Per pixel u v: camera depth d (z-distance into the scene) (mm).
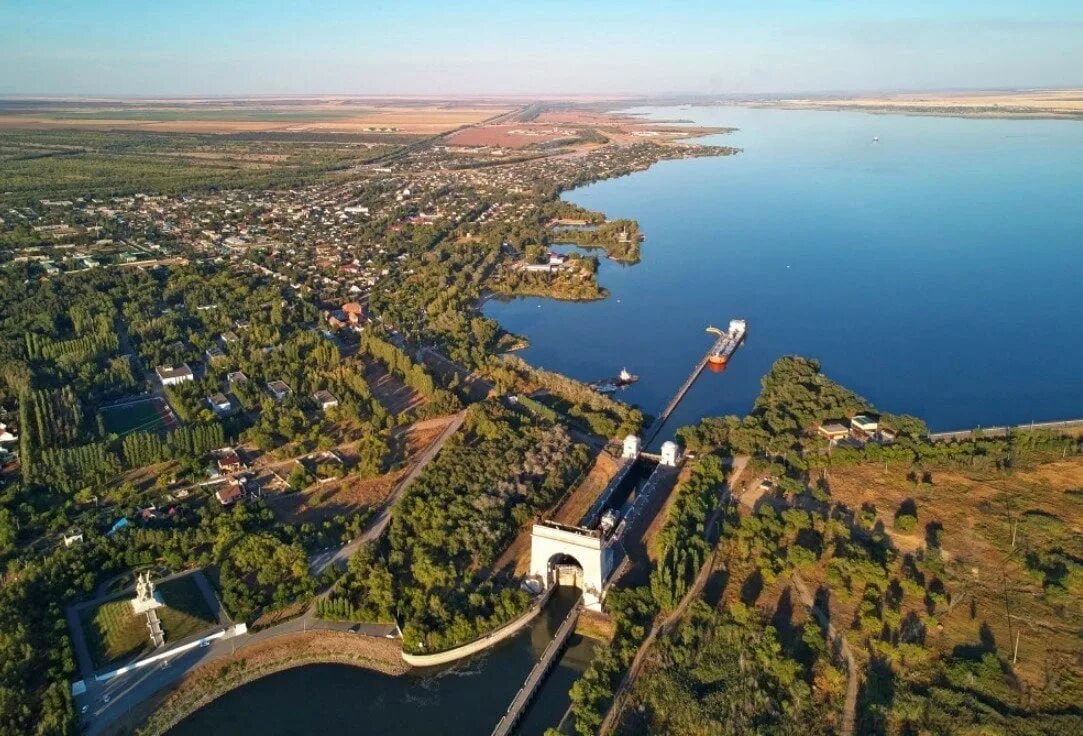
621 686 190625
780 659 190125
